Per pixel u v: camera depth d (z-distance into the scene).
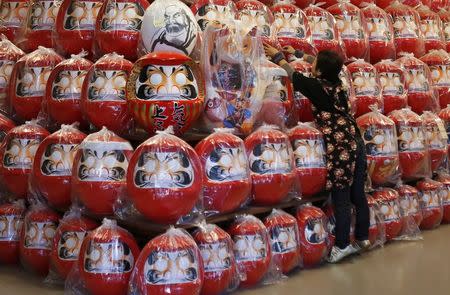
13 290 3.81
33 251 4.07
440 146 5.63
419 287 3.92
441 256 4.69
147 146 3.49
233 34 4.15
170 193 3.42
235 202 3.85
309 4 5.37
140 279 3.34
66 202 4.01
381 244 4.96
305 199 4.52
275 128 4.27
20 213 4.38
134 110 3.71
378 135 4.97
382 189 5.17
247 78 4.20
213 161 3.76
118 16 4.13
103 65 3.94
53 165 3.94
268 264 3.91
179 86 3.70
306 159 4.38
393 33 5.75
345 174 4.43
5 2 4.98
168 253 3.33
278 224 4.10
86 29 4.33
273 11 4.98
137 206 3.51
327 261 4.52
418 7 6.39
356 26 5.36
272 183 4.05
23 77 4.38
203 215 3.70
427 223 5.60
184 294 3.31
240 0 4.80
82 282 3.57
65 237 3.84
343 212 4.44
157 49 3.94
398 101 5.41
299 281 4.05
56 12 4.59
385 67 5.45
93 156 3.72
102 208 3.73
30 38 4.66
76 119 4.15
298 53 4.84
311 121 4.77
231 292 3.79
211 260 3.59
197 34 4.06
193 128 4.21
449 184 5.82
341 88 4.57
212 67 4.06
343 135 4.46
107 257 3.48
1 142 4.43
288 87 4.55
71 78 4.12
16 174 4.22
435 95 5.88
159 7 3.96
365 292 3.82
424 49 6.14
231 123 4.14
